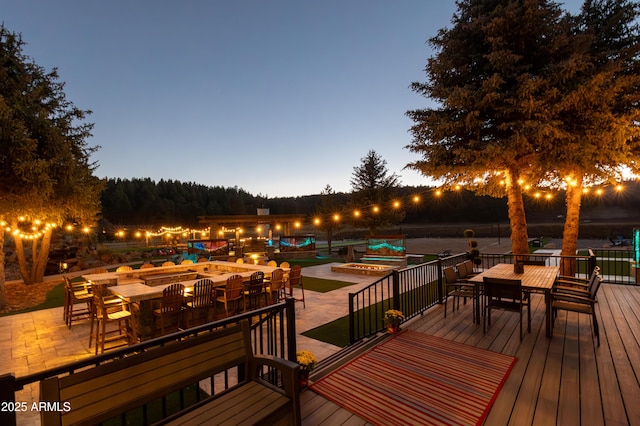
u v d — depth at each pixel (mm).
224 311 6648
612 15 8375
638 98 7434
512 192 8906
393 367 3684
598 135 6941
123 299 5223
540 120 7188
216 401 2273
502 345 4273
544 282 4871
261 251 22859
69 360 4863
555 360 3773
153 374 2045
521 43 7770
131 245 31734
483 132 8586
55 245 17562
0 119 7898
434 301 6840
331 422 2701
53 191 9320
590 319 5301
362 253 21047
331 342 5242
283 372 2350
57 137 9602
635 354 3895
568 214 9273
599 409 2762
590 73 7344
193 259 16312
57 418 1613
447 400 2977
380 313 7020
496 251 23047
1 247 8789
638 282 8234
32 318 7355
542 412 2736
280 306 3117
